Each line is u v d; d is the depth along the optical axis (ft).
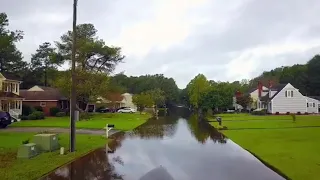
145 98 230.07
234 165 42.75
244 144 63.05
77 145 61.00
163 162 45.27
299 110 189.88
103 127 105.29
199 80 212.43
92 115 176.35
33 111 155.94
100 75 156.56
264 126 101.65
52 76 232.94
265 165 42.45
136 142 67.97
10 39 87.66
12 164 42.29
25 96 182.70
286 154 49.01
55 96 188.03
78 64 170.40
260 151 53.16
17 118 134.82
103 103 219.20
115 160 46.68
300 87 283.18
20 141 65.36
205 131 94.17
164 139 73.51
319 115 170.71
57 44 183.11
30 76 276.82
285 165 41.24
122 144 64.54
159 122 139.54
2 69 226.17
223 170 39.83
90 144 63.16
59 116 172.04
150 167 41.81
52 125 110.11
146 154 52.21
